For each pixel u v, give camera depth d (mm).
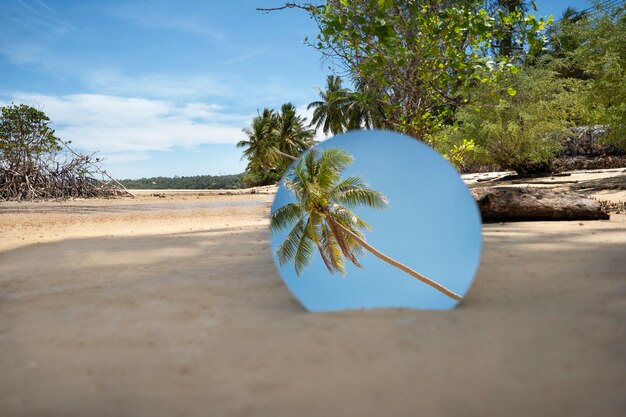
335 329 2207
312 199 4398
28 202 23266
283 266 4031
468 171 32062
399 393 1499
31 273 4438
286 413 1384
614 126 15109
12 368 1840
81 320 2568
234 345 2023
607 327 2148
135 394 1556
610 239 5055
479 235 2916
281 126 56344
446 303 2730
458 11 7094
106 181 28219
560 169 23688
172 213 14742
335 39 8188
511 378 1607
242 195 30125
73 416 1419
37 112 25844
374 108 9969
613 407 1401
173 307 2811
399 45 7543
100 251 5840
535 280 3189
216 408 1430
